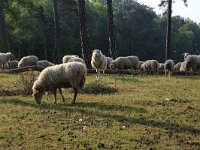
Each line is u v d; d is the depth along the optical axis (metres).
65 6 68.44
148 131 11.82
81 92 18.48
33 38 71.19
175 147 10.46
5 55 30.62
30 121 12.93
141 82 22.56
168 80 24.06
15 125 12.43
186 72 30.16
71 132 11.63
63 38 77.56
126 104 15.59
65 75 15.27
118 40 102.00
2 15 39.22
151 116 13.64
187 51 126.25
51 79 15.53
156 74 31.05
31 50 75.69
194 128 12.23
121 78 24.31
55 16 41.16
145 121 12.95
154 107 15.04
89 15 93.81
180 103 16.02
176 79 24.81
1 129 11.95
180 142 10.90
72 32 81.19
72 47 79.75
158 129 12.03
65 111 14.33
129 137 11.14
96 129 11.93
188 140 11.09
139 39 107.25
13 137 11.20
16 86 20.00
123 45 104.19
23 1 53.22
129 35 106.75
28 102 16.17
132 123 12.70
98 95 17.84
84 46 29.33
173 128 12.20
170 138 11.21
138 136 11.24
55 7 41.00
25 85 18.50
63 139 11.00
